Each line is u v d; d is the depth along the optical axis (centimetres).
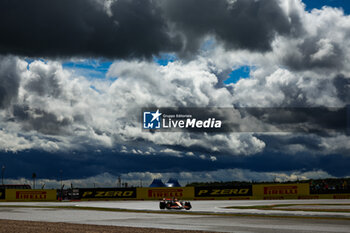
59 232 1650
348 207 3206
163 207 3494
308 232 1573
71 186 6675
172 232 1628
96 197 6281
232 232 1602
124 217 2534
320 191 5719
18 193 6228
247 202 4728
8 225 1988
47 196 6325
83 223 2116
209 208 3450
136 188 6209
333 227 1742
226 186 5953
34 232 1652
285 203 4219
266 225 1869
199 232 1612
